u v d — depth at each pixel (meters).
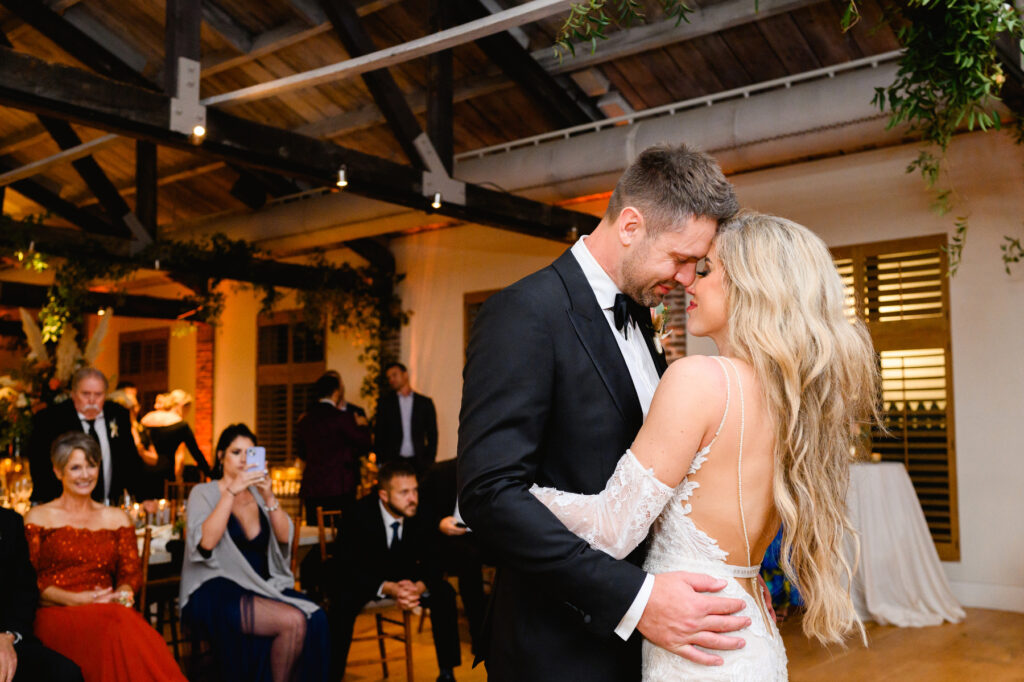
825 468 1.52
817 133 5.27
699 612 1.43
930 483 6.39
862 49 6.13
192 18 4.25
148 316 10.27
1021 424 6.00
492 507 1.46
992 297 6.12
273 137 4.61
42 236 7.66
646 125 5.95
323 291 9.05
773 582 5.46
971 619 5.71
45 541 3.53
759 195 7.15
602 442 1.61
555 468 1.61
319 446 7.30
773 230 1.58
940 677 4.32
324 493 7.22
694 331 1.69
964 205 6.23
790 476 1.50
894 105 3.87
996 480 6.09
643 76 7.01
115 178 10.05
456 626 4.31
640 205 1.65
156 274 11.68
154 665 3.28
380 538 4.29
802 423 1.50
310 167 4.81
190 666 3.68
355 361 9.84
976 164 6.18
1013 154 6.03
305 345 10.35
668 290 1.73
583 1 2.91
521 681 1.59
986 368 6.14
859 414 1.59
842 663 4.61
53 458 3.63
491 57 6.88
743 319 1.54
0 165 9.73
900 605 5.65
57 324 7.78
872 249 6.60
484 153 8.27
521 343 1.57
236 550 3.80
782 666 1.56
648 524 1.48
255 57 7.54
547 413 1.58
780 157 5.53
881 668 4.50
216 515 3.74
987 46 3.32
